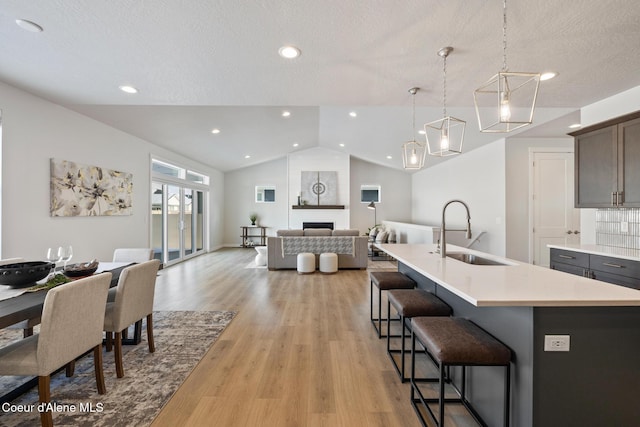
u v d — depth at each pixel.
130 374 2.22
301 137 7.76
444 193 7.61
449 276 1.79
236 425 1.69
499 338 1.59
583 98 3.08
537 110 3.84
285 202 10.13
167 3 1.67
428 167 8.62
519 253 5.14
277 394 1.98
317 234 6.32
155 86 2.84
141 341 2.79
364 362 2.40
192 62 2.37
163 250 6.39
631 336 1.35
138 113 4.39
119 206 4.74
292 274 5.71
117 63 2.39
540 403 1.33
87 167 4.07
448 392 2.02
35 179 3.28
